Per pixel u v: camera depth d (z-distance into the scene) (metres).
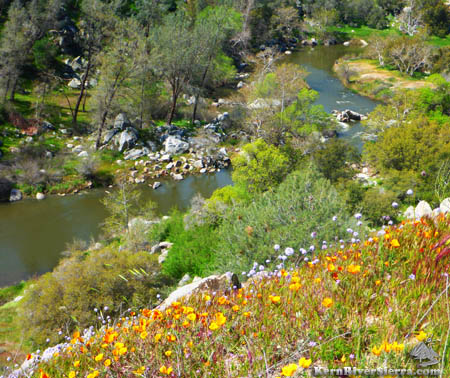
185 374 3.50
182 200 44.31
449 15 124.69
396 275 4.25
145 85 59.47
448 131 47.81
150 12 83.25
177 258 27.08
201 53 59.19
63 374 4.06
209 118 63.66
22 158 47.47
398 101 62.34
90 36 60.38
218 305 4.60
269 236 15.38
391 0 137.12
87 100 64.69
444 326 3.33
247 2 102.69
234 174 41.06
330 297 4.09
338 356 3.43
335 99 74.06
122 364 3.84
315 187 17.92
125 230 37.84
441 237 4.56
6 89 57.38
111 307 20.38
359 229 8.08
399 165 45.81
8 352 21.19
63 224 39.38
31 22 65.50
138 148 52.75
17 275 32.47
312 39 116.31
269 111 57.94
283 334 3.72
